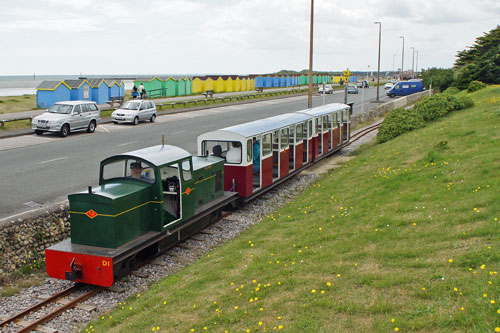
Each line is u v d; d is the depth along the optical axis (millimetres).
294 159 18859
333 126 23859
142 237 10578
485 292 6113
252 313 7148
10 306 9148
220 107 49000
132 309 8641
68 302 9297
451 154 15156
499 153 13367
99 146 24156
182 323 7480
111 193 10031
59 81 40438
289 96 67250
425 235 8820
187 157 11914
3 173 17703
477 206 9633
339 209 12625
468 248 7668
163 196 11562
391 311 6305
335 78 124812
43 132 28609
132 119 33312
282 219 13258
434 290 6559
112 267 9445
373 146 25875
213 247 12258
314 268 8391
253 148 15789
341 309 6602
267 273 8773
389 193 12844
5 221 10875
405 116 25625
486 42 61375
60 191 15352
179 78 67688
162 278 10461
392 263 7840
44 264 11227
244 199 15125
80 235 10141
